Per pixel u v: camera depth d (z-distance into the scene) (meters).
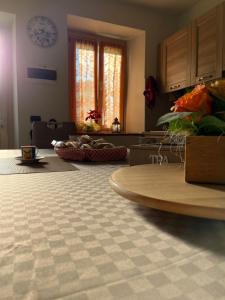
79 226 0.39
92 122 3.35
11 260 0.28
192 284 0.25
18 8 2.68
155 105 3.46
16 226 0.39
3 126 3.16
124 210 0.47
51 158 1.24
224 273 0.27
